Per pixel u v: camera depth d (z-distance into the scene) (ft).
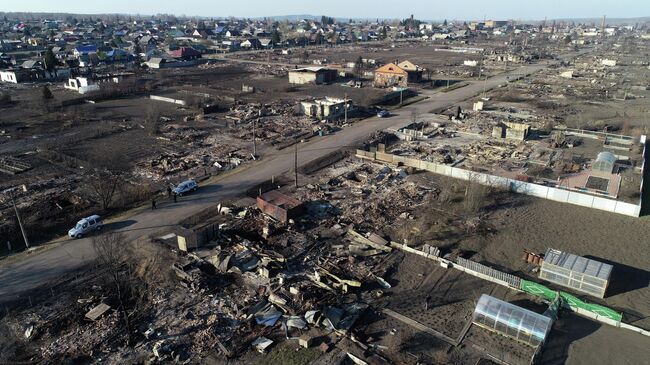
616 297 117.91
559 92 383.24
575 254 137.69
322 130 263.08
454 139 254.47
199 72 495.41
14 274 123.03
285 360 95.14
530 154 226.99
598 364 95.76
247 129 267.18
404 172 201.77
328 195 178.09
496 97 368.07
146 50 619.26
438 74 494.59
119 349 97.14
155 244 138.41
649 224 156.25
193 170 201.67
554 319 108.58
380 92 378.32
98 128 264.93
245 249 134.82
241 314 108.68
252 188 182.91
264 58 629.51
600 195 178.81
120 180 186.91
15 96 356.18
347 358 96.17
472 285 122.62
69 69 465.88
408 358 96.12
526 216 162.30
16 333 101.30
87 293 115.34
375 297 116.67
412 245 141.69
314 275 124.67
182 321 105.70
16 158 212.43
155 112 277.64
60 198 168.96
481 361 95.81
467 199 168.86
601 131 266.77
